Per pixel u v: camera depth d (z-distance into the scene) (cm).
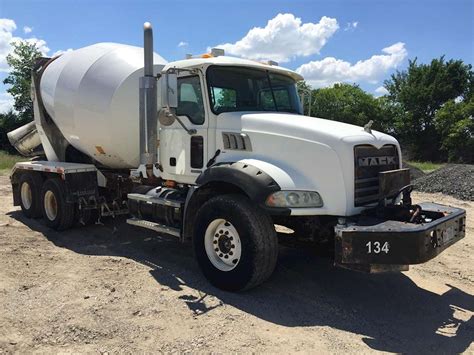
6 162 2166
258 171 502
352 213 501
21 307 476
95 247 719
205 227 540
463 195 1305
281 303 503
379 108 5641
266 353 395
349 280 584
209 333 427
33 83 952
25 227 856
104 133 787
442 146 4581
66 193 795
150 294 518
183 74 618
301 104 708
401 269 468
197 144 608
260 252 494
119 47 840
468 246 767
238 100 614
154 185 693
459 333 446
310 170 508
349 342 420
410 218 479
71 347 399
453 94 5216
